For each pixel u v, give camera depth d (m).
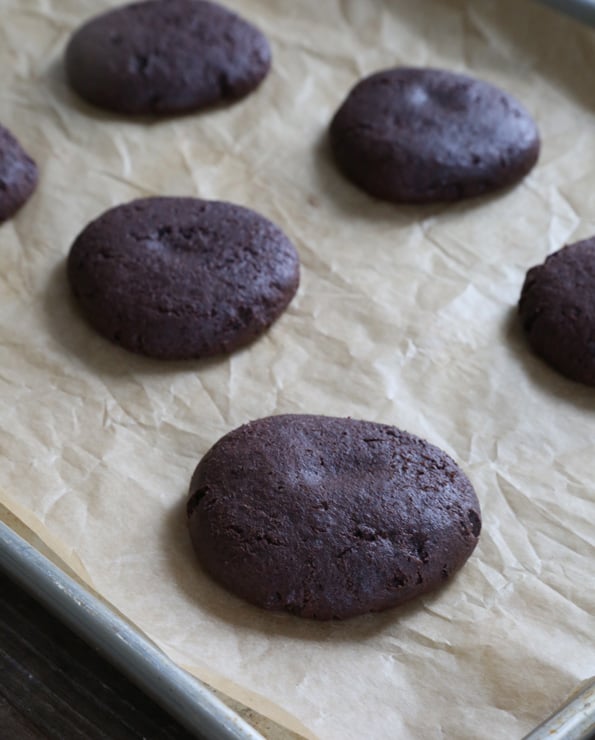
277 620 0.39
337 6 0.58
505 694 0.38
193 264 0.46
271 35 0.57
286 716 0.37
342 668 0.38
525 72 0.55
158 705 0.39
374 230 0.50
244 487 0.40
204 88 0.53
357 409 0.44
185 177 0.51
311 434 0.42
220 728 0.36
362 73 0.56
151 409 0.44
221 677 0.38
